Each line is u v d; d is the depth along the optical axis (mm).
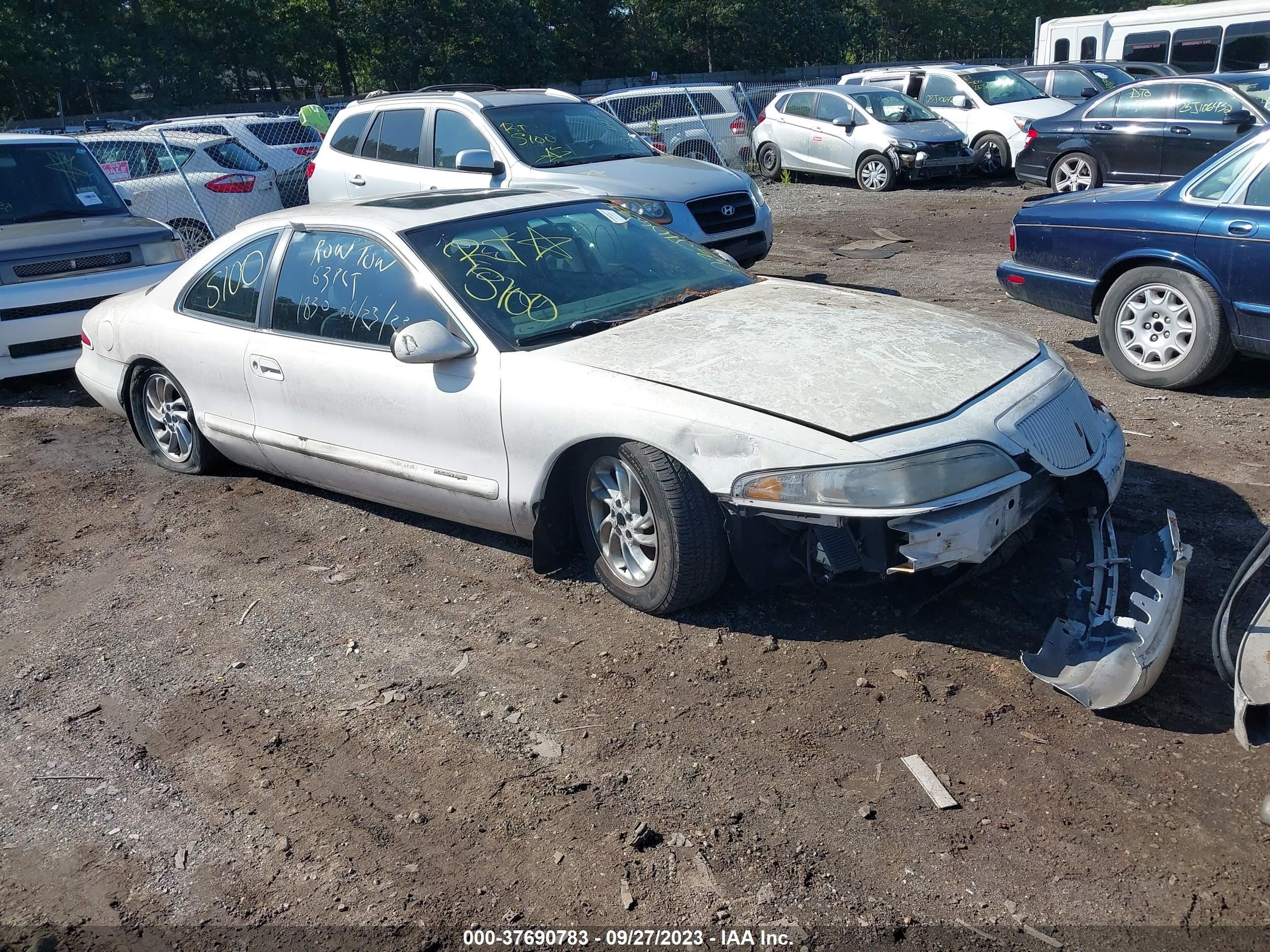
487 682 3688
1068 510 3949
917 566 3354
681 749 3238
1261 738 2791
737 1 47062
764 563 3760
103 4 34188
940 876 2680
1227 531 4422
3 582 4781
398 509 5129
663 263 4930
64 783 3297
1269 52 19016
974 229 12836
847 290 4824
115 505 5625
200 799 3182
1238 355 7102
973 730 3221
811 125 17797
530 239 4730
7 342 7383
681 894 2686
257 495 5633
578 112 9797
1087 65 18422
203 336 5344
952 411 3523
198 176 12461
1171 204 6180
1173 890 2588
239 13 36688
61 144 9000
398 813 3061
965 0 56375
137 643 4152
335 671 3844
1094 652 3418
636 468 3762
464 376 4203
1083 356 7203
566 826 2951
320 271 4844
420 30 39500
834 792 3000
